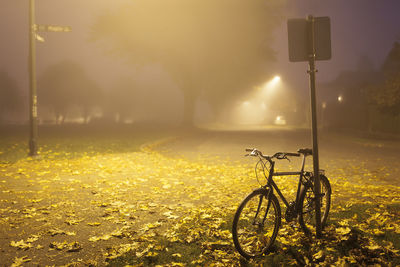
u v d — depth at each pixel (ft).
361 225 16.05
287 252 13.62
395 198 21.77
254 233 14.25
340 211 18.61
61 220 18.16
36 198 22.57
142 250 13.99
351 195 22.82
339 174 33.09
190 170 33.78
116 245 14.74
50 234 16.07
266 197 13.91
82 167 35.09
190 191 24.85
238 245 13.05
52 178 29.37
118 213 19.38
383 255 13.01
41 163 37.32
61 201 21.88
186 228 16.17
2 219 18.13
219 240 14.62
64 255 13.85
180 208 20.21
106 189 25.27
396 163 40.11
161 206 20.84
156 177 30.42
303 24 14.34
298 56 14.40
